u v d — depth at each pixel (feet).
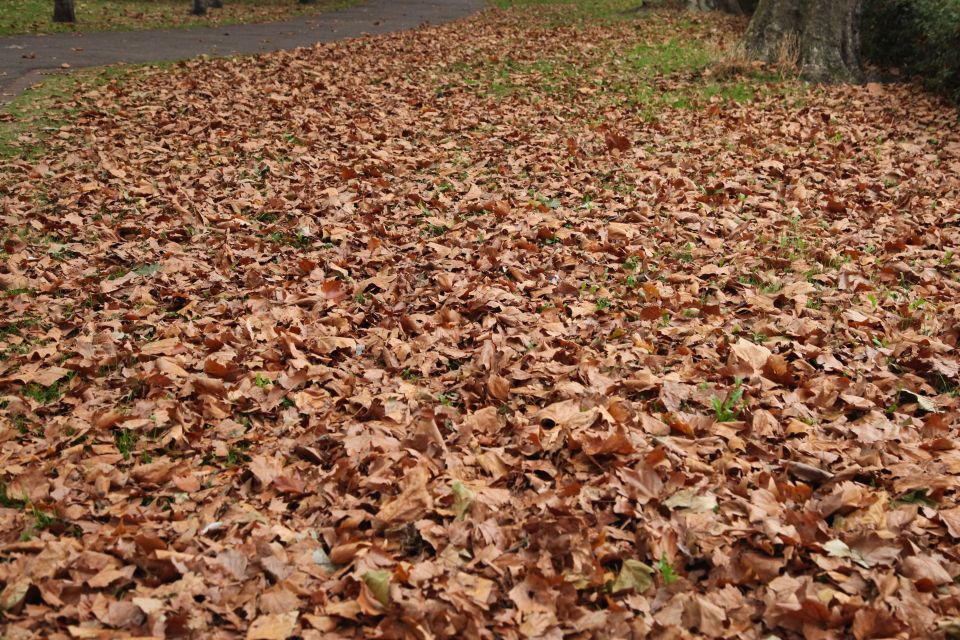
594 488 10.44
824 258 18.56
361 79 39.73
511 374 13.46
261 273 18.39
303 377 13.73
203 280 18.26
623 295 16.88
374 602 8.59
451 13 78.23
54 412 13.24
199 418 12.72
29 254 19.98
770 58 40.01
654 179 24.49
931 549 9.43
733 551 9.41
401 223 21.67
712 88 37.27
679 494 10.30
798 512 9.91
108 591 9.14
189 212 22.62
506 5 86.99
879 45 40.37
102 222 22.16
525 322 15.66
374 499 10.62
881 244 19.69
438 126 31.48
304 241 20.76
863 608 8.29
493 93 37.47
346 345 14.79
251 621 8.68
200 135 29.96
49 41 50.85
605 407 12.12
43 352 14.97
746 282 17.57
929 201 22.86
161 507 10.81
